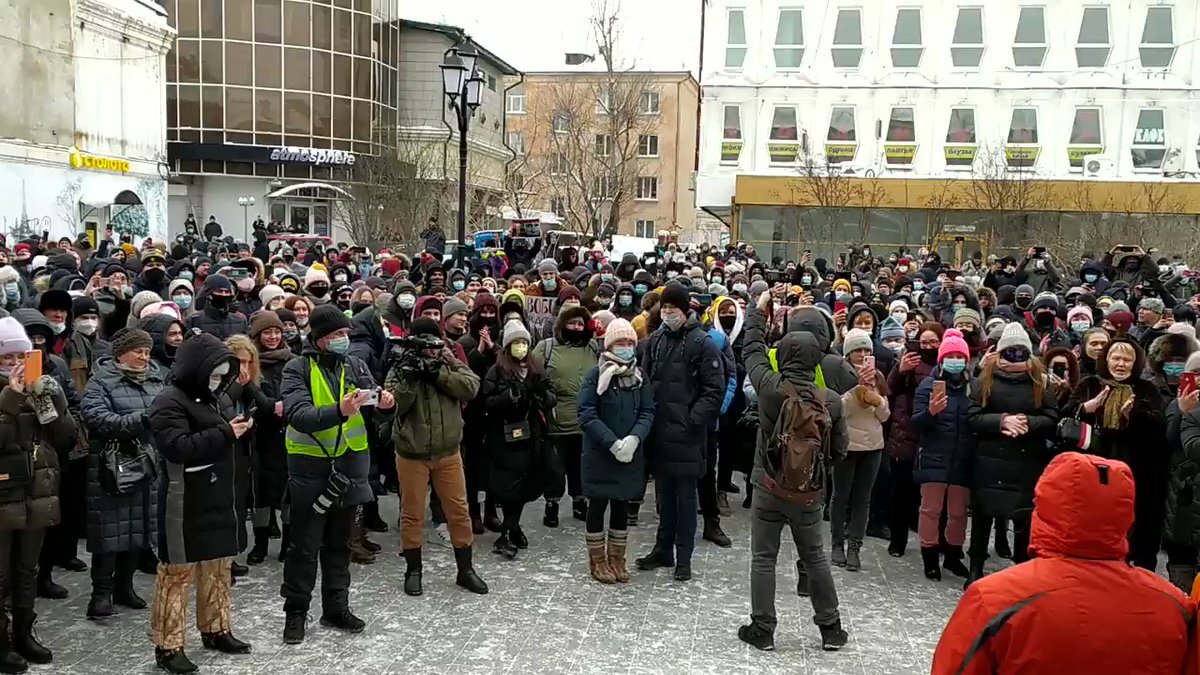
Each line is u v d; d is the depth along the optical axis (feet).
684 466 21.81
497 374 23.71
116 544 18.58
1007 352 21.35
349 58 137.18
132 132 99.19
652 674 16.99
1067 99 102.42
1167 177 100.48
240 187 134.31
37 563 17.10
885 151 105.70
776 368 19.20
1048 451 21.40
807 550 18.20
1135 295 42.93
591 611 20.15
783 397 18.02
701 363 21.84
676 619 19.79
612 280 38.68
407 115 152.15
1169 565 21.72
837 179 100.01
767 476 17.98
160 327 22.25
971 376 22.57
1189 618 8.50
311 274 34.37
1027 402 21.12
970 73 103.96
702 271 48.14
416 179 115.03
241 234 134.92
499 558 23.72
